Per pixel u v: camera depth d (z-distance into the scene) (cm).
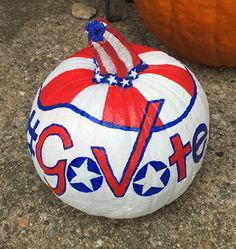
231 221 48
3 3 74
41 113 43
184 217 48
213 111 58
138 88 41
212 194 50
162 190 43
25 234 48
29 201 50
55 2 74
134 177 41
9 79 63
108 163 40
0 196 51
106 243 47
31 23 71
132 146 40
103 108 40
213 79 62
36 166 45
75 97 41
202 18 54
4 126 58
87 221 48
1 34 70
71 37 68
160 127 41
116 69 41
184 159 42
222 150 54
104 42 40
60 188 43
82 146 40
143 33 68
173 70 44
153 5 57
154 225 48
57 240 47
